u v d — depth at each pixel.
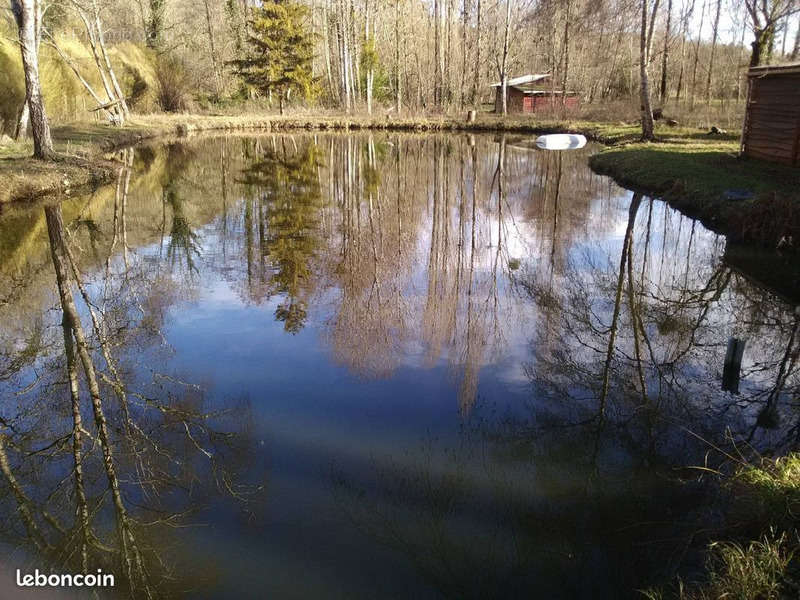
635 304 6.98
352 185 15.70
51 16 24.83
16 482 3.86
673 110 25.77
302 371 5.29
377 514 3.45
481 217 11.85
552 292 7.44
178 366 5.40
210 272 8.31
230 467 3.90
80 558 3.19
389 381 5.11
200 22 41.97
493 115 33.62
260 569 3.05
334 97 41.28
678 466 3.88
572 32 30.39
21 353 5.76
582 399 4.80
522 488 3.68
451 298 7.21
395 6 37.78
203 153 22.27
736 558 2.80
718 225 9.88
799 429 4.28
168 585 2.97
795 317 6.49
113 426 4.49
